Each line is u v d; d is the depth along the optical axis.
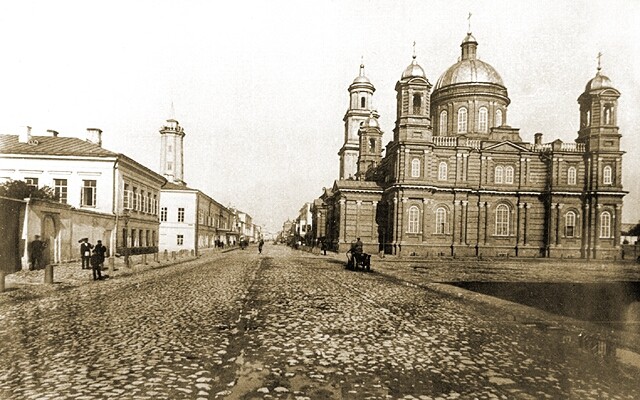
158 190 50.50
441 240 51.41
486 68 59.09
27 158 34.31
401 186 49.94
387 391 5.95
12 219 22.73
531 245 53.16
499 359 7.43
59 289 15.98
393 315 11.34
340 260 38.50
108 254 34.84
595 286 18.20
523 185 53.56
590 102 50.75
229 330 9.34
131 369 6.72
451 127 59.28
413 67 51.59
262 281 19.30
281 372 6.67
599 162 50.59
